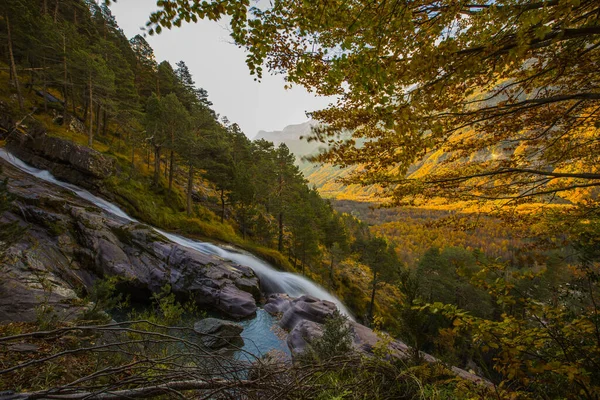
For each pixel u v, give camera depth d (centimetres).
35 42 3325
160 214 3108
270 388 266
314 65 298
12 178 2098
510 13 204
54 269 1487
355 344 998
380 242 4212
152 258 2009
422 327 448
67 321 601
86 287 1627
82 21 4800
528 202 459
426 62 228
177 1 193
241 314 1886
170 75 5325
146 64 5597
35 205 1845
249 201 3775
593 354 224
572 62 277
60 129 3403
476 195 439
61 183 2752
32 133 3000
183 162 3938
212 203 4253
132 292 1892
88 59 3173
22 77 3878
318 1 219
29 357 348
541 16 185
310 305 1798
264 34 224
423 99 253
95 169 2900
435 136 281
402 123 250
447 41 229
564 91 350
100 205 2620
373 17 223
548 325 229
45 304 617
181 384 247
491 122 370
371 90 234
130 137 4400
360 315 3784
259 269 2878
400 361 394
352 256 5784
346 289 4297
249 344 1459
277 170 4106
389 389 296
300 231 3875
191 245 2698
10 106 3111
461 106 323
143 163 4062
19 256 1148
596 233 354
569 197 450
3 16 3164
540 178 422
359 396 277
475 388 272
